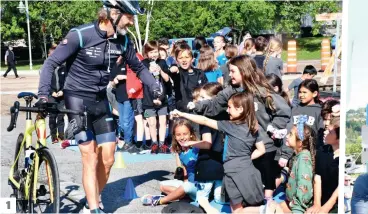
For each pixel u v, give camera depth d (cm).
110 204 550
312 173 487
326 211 480
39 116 466
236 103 477
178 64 704
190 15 2131
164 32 2086
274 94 509
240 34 2230
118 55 467
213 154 523
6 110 1316
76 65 456
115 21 450
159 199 543
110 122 478
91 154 459
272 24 2539
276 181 541
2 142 902
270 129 509
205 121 490
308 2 2528
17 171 510
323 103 571
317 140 522
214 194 537
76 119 454
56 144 901
